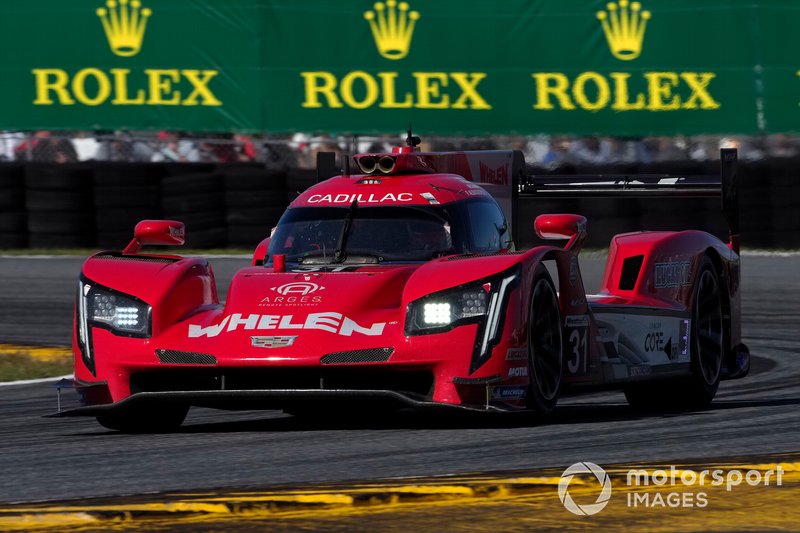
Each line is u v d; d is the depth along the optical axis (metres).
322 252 22.09
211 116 55.41
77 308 21.05
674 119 54.66
